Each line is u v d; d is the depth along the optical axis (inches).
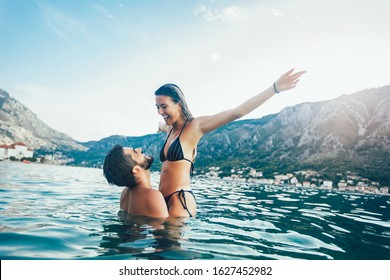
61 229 106.2
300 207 261.9
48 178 530.0
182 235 106.6
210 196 315.9
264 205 256.7
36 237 95.2
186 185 143.0
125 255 81.8
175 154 139.7
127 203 145.4
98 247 88.1
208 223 133.6
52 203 177.0
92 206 168.6
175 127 148.4
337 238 126.8
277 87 124.0
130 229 109.7
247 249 97.5
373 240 127.4
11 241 90.7
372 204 404.8
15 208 149.5
